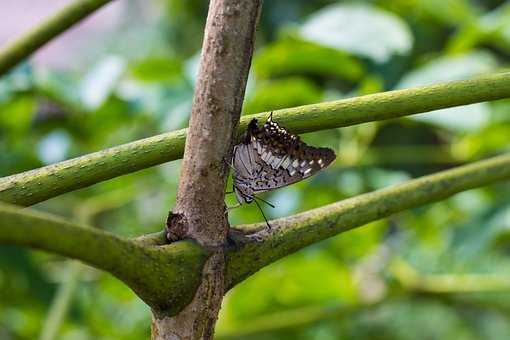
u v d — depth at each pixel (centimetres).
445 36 156
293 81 126
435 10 145
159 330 80
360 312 147
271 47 123
